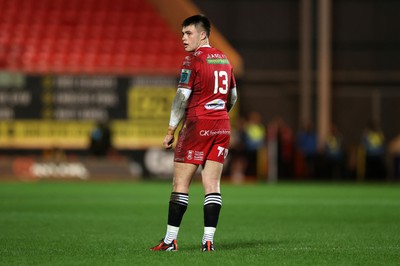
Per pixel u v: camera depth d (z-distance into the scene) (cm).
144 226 4519
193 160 3203
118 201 6531
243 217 5175
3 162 10200
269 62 12425
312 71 12238
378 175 11475
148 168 10288
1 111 10200
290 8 12425
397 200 6838
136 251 3288
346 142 12462
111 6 11825
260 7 12438
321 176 11669
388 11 12519
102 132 9994
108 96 10231
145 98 10250
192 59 3192
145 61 11281
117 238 3884
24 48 11325
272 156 11144
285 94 12425
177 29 11538
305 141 11219
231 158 10825
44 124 10225
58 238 3875
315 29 12200
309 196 7406
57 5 11825
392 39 12531
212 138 3200
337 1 12475
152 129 10281
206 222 3238
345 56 12462
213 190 3228
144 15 11769
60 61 11238
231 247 3484
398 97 12506
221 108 3225
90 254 3195
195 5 12425
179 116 3183
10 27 11556
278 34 12438
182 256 3106
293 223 4769
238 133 10725
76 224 4622
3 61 11106
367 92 12488
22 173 10206
